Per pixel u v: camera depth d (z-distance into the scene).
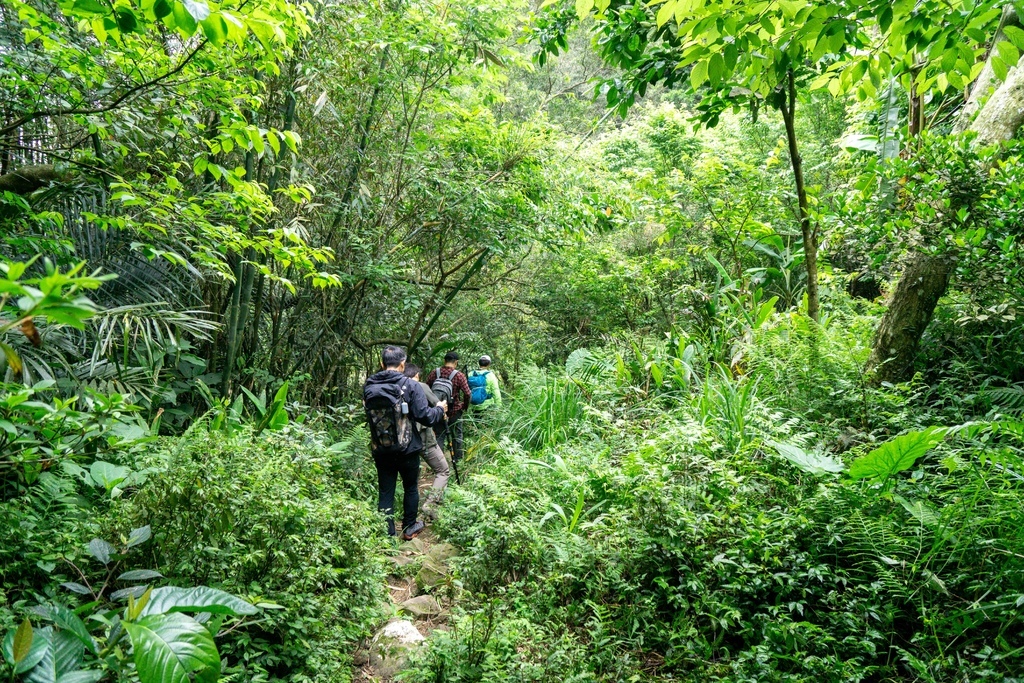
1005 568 3.03
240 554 3.01
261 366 6.46
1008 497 3.26
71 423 2.65
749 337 6.35
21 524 2.99
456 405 6.66
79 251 4.57
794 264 8.16
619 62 5.54
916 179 4.46
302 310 6.95
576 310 11.01
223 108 3.79
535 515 4.23
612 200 8.84
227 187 5.68
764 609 3.23
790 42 3.14
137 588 2.38
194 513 2.95
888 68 3.67
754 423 4.66
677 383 6.45
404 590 4.02
